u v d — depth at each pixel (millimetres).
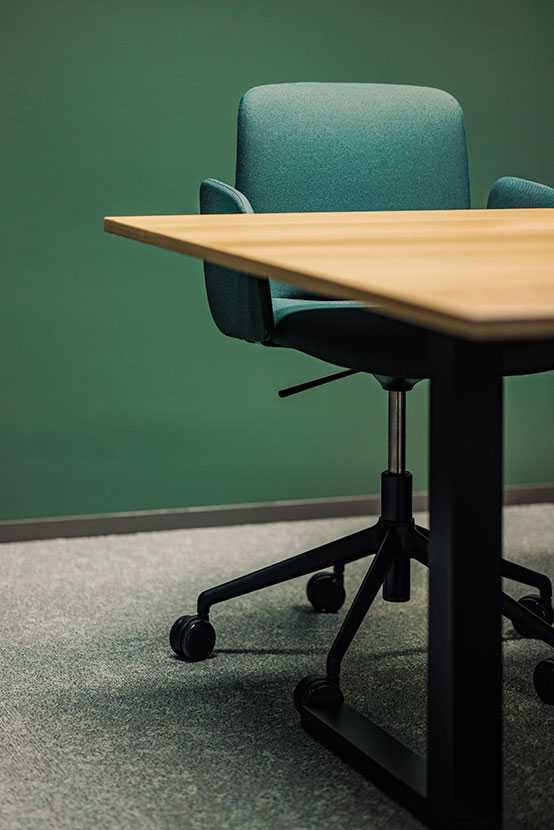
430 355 1680
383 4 3627
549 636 2320
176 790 2002
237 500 3729
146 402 3617
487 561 1682
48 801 1965
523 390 3912
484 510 1665
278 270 1594
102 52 3434
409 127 2855
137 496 3645
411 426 3848
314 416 3756
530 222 2250
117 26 3434
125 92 3467
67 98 3430
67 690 2428
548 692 2342
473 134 3748
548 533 3584
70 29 3402
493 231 2066
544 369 2246
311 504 3785
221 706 2350
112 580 3162
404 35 3656
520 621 2338
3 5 3354
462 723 1713
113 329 3561
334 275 1489
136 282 3557
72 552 3432
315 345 2305
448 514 1662
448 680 1710
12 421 3523
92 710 2328
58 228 3479
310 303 2680
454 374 1622
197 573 3225
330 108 2812
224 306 2484
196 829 1871
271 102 2779
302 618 2861
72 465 3584
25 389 3521
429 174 2867
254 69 3555
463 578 1675
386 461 3836
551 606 2707
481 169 3771
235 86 3549
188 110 3523
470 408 1633
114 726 2258
